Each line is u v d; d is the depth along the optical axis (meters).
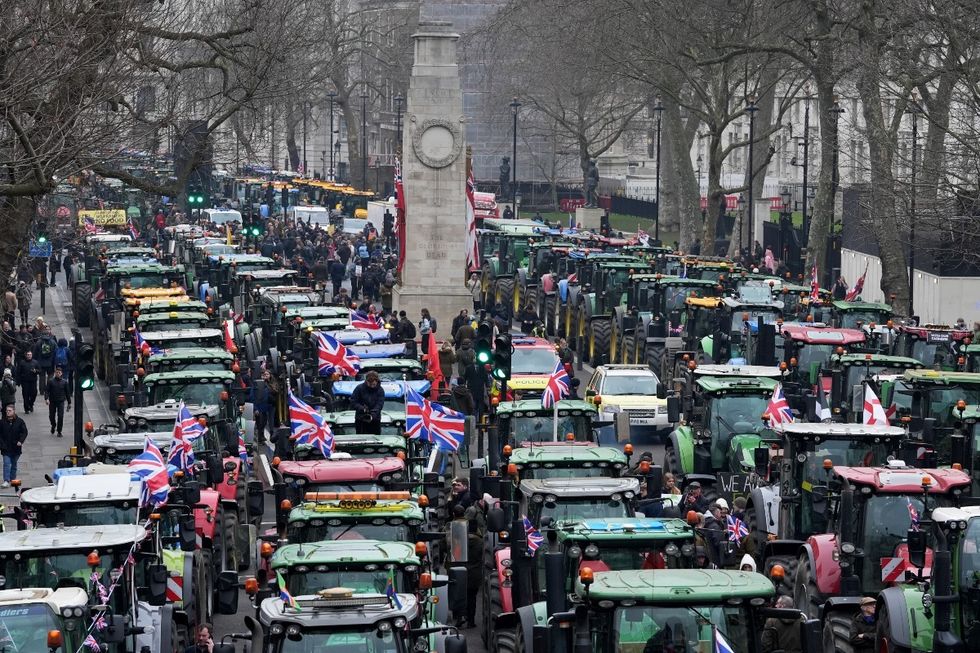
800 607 62.97
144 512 61.19
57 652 45.34
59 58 96.44
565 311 162.25
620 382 116.06
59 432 119.75
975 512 52.97
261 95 138.38
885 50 174.62
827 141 190.88
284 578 51.66
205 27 163.50
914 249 177.12
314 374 110.12
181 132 140.75
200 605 63.22
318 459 72.50
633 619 44.88
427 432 82.44
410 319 170.75
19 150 97.12
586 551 52.62
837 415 95.44
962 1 143.00
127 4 106.50
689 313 134.38
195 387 95.25
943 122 160.25
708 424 89.69
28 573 51.28
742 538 69.12
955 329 128.38
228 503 76.25
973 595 52.44
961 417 74.50
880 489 60.00
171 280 155.88
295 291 146.75
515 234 198.88
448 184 170.50
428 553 58.34
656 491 73.19
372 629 45.91
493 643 59.81
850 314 135.50
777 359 122.81
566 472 68.81
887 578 59.41
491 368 93.31
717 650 42.72
